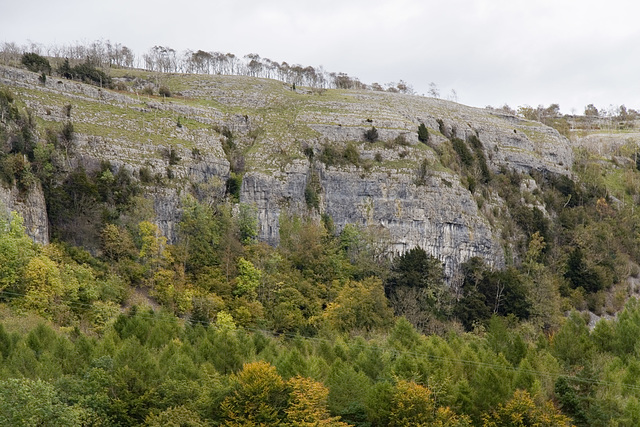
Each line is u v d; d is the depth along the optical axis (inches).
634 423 3540.8
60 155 5890.8
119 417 3284.9
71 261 5182.1
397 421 3430.1
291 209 6801.2
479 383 3769.7
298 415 3353.8
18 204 5339.6
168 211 6215.6
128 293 5182.1
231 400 3415.4
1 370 3324.3
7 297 4569.4
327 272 6269.7
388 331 5536.4
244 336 4375.0
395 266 6663.4
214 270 5851.4
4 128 5698.8
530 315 6501.0
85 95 6850.4
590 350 4525.1
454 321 6225.4
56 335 3941.9
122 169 6127.0
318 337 5000.0
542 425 3523.6
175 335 4296.3
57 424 2908.5
